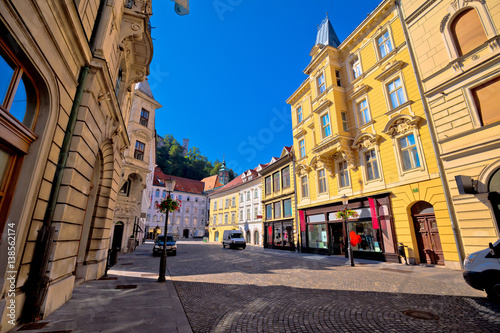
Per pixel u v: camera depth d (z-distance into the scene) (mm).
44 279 4336
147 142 20594
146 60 10406
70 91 5145
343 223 16219
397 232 12734
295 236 21250
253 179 34719
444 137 10680
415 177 12070
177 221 57281
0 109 3215
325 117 18031
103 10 6562
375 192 14164
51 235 4543
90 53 5703
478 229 9188
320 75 18922
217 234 43500
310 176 20266
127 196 19125
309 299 5926
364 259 14328
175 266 12039
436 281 7871
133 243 19562
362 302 5617
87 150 5926
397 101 13570
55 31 4215
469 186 9273
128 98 11852
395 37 13914
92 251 8156
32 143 4145
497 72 9086
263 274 9570
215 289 7039
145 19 8773
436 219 10992
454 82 10461
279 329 4094
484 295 5902
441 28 11180
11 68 3580
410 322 4297
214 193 46562
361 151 15391
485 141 9148
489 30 9508
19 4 3262
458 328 3971
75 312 4695
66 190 5047
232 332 3971
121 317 4469
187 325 4164
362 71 15938
